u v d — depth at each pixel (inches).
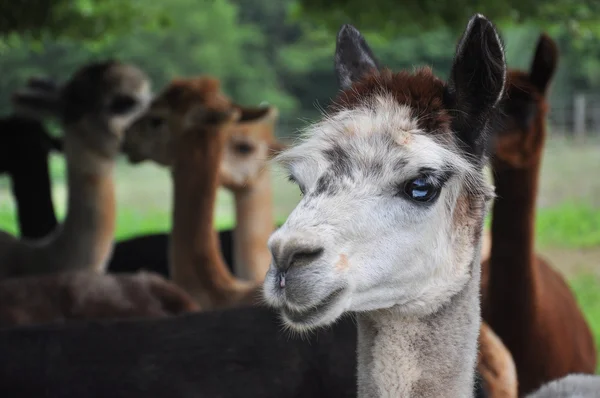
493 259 223.0
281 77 1561.3
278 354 179.3
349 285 119.3
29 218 337.1
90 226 290.7
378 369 132.1
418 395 131.1
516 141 221.6
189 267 242.8
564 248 602.5
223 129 248.5
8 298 205.6
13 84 1200.2
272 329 181.2
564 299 251.4
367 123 125.3
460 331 131.9
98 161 295.3
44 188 340.2
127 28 384.8
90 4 359.6
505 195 222.7
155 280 222.1
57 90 307.9
